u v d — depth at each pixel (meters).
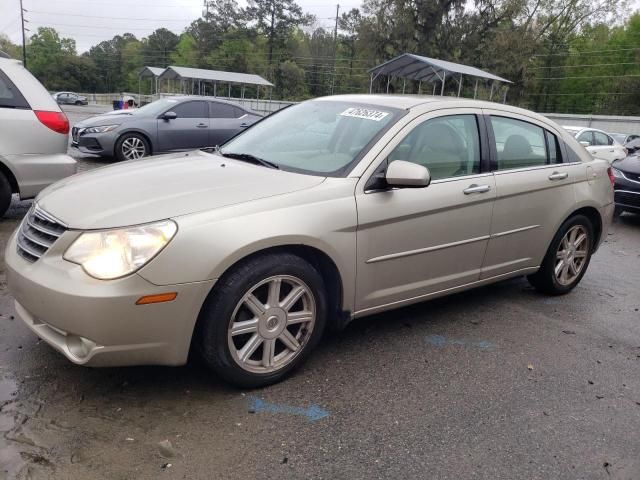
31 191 5.72
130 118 11.22
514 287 5.21
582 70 62.50
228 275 2.84
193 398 2.96
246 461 2.50
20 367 3.12
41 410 2.75
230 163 3.63
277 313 3.04
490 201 3.99
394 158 3.51
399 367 3.48
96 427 2.65
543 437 2.86
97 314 2.54
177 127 11.59
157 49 110.50
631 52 60.97
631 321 4.57
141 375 3.14
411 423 2.89
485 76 28.69
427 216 3.60
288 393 3.08
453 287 3.99
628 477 2.60
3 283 4.26
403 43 51.12
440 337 3.96
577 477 2.58
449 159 3.83
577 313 4.66
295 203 3.06
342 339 3.82
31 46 104.31
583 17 60.16
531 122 4.53
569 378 3.51
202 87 44.72
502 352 3.80
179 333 2.73
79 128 11.27
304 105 4.42
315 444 2.66
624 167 9.11
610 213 5.16
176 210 2.78
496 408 3.10
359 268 3.33
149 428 2.68
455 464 2.60
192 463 2.46
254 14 82.94
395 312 4.37
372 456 2.60
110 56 110.88
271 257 2.95
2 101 5.51
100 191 3.04
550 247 4.72
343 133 3.72
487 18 51.78
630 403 3.26
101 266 2.58
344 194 3.24
